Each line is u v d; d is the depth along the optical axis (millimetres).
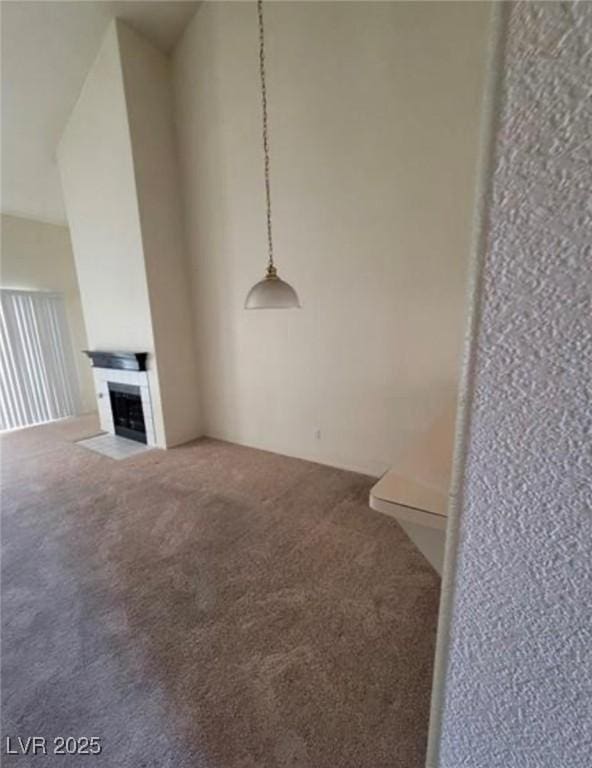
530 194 302
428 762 534
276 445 3852
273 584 1927
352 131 2781
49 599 1858
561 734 399
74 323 5910
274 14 2920
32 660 1518
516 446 352
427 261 2676
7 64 3250
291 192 3178
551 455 338
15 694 1379
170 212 3871
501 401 351
